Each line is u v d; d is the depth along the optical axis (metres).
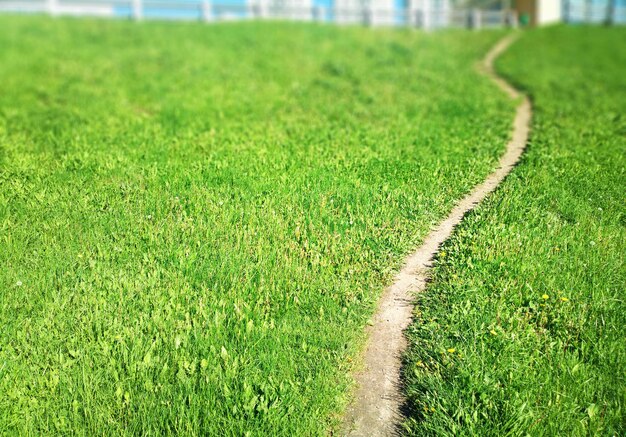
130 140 9.31
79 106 11.27
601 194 7.17
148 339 4.62
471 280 5.33
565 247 5.83
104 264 5.64
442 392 4.08
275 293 5.21
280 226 6.38
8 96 11.66
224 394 4.07
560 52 22.61
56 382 4.23
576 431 3.75
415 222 6.61
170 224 6.43
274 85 13.98
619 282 5.29
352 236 6.20
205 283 5.36
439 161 8.56
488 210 6.81
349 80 15.05
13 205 6.71
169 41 18.75
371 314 5.08
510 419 3.82
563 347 4.54
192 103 11.97
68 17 22.56
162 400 4.04
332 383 4.24
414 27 28.50
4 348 4.52
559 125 11.01
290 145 9.38
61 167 7.99
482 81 15.95
